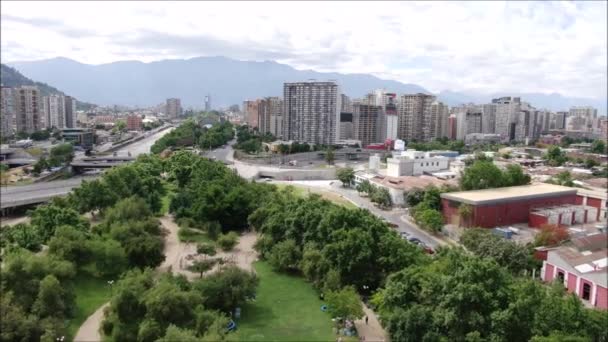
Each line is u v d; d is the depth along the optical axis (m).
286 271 115.00
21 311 78.06
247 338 81.00
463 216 155.50
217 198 147.12
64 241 100.25
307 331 84.88
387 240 103.12
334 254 102.88
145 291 83.00
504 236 142.88
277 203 141.12
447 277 75.94
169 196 184.88
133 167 179.38
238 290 90.31
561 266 106.81
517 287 74.81
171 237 136.88
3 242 108.88
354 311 82.69
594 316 70.06
